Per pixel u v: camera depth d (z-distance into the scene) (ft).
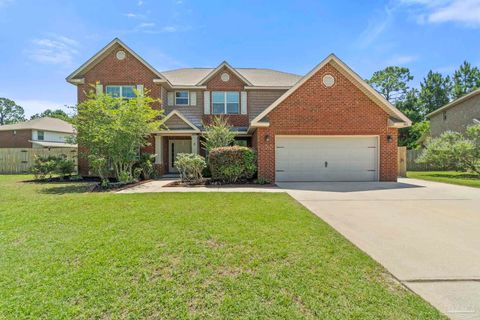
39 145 100.27
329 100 42.80
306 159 43.60
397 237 16.16
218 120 51.72
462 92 141.28
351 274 11.30
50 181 45.70
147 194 30.14
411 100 138.51
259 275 11.13
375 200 27.55
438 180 45.62
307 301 9.36
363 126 43.04
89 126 40.04
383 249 14.24
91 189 35.81
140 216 20.04
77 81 53.98
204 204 24.38
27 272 11.35
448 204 25.73
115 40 54.13
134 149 44.16
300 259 12.67
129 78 55.06
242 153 40.93
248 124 61.41
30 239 15.26
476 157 51.42
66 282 10.52
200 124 60.85
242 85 61.67
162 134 53.93
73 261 12.40
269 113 42.73
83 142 41.55
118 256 12.86
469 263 12.55
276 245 14.30
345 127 42.93
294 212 21.45
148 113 44.98
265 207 23.24
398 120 42.91
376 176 43.75
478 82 141.90
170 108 61.16
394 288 10.30
